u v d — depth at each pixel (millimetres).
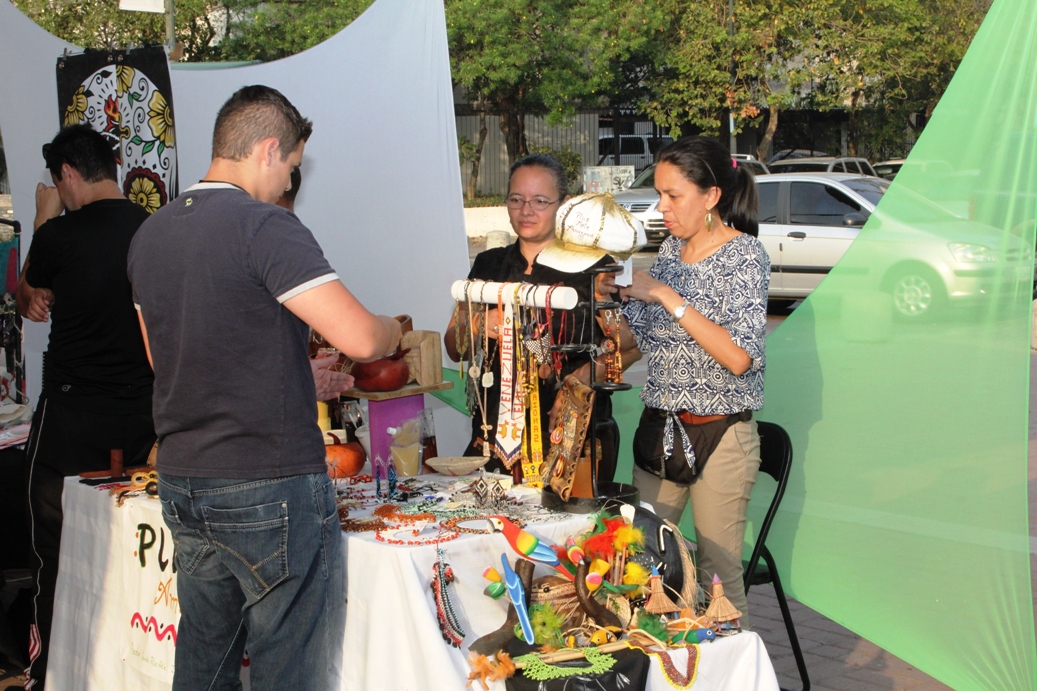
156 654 2418
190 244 1979
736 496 2730
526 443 2527
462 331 2756
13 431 3701
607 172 20641
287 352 2004
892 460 2943
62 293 2859
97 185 2908
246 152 2057
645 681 1909
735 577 2770
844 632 3834
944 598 2812
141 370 2928
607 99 24531
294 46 18859
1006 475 2660
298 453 2014
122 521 2541
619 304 2389
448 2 20562
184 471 2010
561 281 2809
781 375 3289
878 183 11227
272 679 2049
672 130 23000
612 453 2561
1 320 4145
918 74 22047
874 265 2963
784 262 10969
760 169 15859
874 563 3006
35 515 2943
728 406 2697
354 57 4562
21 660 3301
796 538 3271
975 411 2719
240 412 1968
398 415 2799
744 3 21484
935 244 2799
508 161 24094
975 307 2721
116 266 2842
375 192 4602
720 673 2049
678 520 2928
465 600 2092
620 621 2061
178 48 5070
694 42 21531
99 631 2641
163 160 3322
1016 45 2652
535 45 20891
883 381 2957
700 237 2738
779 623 3939
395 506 2363
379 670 2051
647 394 2844
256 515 1976
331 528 2100
